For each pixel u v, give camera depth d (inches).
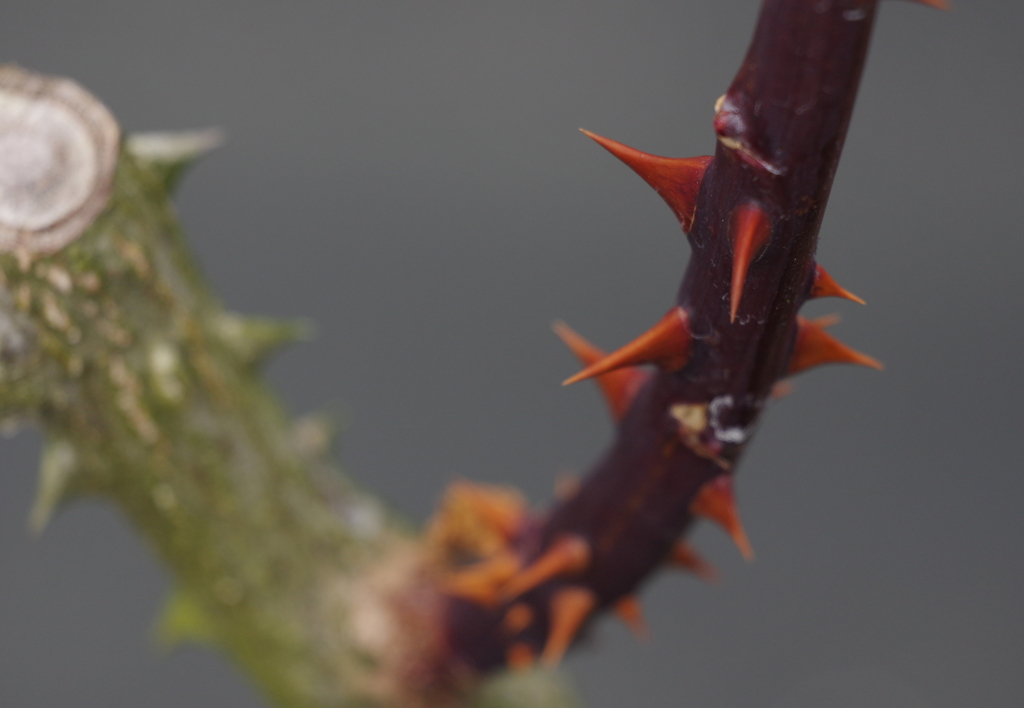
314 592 10.7
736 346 8.7
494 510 10.3
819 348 8.9
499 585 10.0
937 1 8.1
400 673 10.7
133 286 9.5
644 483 9.4
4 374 9.5
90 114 9.4
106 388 9.7
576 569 9.7
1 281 9.4
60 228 9.3
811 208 8.3
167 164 9.6
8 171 9.3
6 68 9.4
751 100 8.2
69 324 9.5
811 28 8.1
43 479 9.9
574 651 10.5
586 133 8.5
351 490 11.4
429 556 10.9
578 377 8.8
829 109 8.2
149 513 10.2
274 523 10.4
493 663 10.6
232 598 10.5
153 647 24.1
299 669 10.8
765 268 8.5
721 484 9.2
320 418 11.0
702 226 8.5
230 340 10.0
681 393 8.9
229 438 10.1
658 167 8.5
